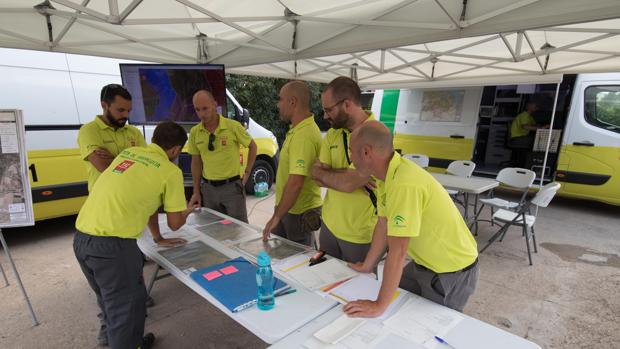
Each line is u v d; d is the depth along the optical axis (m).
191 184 4.70
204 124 2.66
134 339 1.61
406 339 1.06
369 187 1.64
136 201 1.51
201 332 2.22
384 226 1.45
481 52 4.42
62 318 2.31
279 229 2.41
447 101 5.88
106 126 2.26
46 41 2.76
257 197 5.60
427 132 6.14
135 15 2.74
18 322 2.26
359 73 6.15
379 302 1.18
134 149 1.66
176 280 2.85
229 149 2.68
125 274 1.55
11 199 2.20
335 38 2.77
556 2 1.75
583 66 4.16
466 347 1.03
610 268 3.22
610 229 4.36
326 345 1.03
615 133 4.50
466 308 2.55
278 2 2.64
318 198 2.30
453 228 1.27
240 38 3.42
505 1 1.89
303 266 1.57
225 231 2.07
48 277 2.85
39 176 3.37
